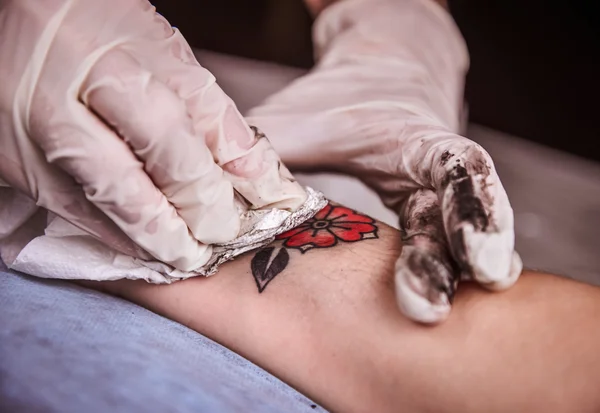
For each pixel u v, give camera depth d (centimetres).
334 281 28
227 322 29
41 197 28
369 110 40
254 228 30
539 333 26
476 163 27
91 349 25
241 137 29
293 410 26
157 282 29
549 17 65
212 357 27
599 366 25
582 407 25
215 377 26
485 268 26
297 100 44
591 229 51
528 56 67
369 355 27
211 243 29
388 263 29
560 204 54
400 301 26
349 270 29
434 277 26
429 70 49
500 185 27
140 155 27
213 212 28
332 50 51
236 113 29
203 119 29
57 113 26
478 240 26
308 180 42
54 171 27
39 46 26
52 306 28
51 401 23
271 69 68
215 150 29
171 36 29
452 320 26
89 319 27
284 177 31
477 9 67
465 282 27
